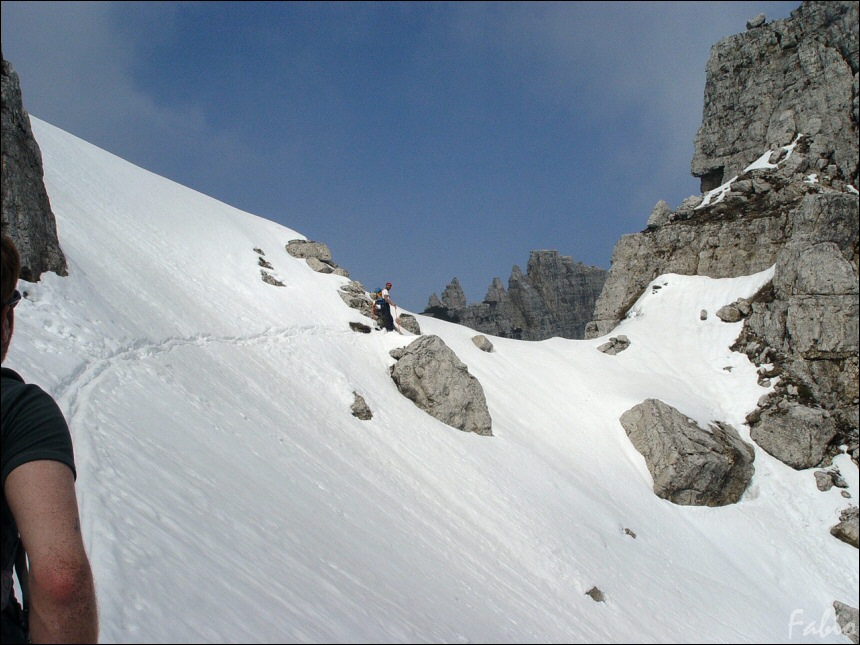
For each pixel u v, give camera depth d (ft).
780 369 168.04
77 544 9.95
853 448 151.02
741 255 205.98
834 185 203.72
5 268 10.21
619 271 227.20
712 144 245.65
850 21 216.95
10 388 10.50
